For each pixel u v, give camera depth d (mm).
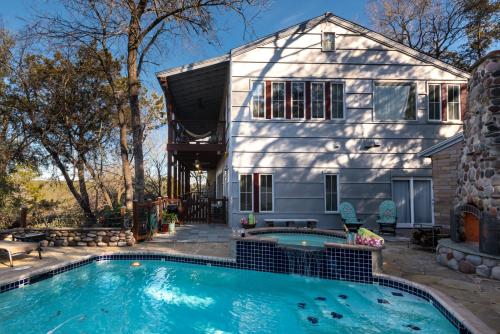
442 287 4387
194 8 8492
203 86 12250
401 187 10414
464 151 5867
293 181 10273
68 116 11297
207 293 5184
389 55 10594
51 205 12219
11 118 10633
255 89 10375
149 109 15664
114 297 5012
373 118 10445
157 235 8773
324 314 4406
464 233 5719
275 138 10320
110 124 12625
